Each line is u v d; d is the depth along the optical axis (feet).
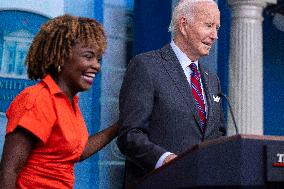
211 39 9.10
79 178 15.25
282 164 5.41
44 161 6.33
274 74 21.75
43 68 6.67
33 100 6.23
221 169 5.33
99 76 16.02
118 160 15.99
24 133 6.09
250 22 18.20
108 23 16.34
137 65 8.70
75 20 6.70
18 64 14.60
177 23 9.25
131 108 8.29
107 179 15.76
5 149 6.10
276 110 21.58
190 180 5.34
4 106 14.29
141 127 8.09
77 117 6.91
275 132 21.47
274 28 21.80
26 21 14.90
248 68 18.08
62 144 6.38
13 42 14.65
